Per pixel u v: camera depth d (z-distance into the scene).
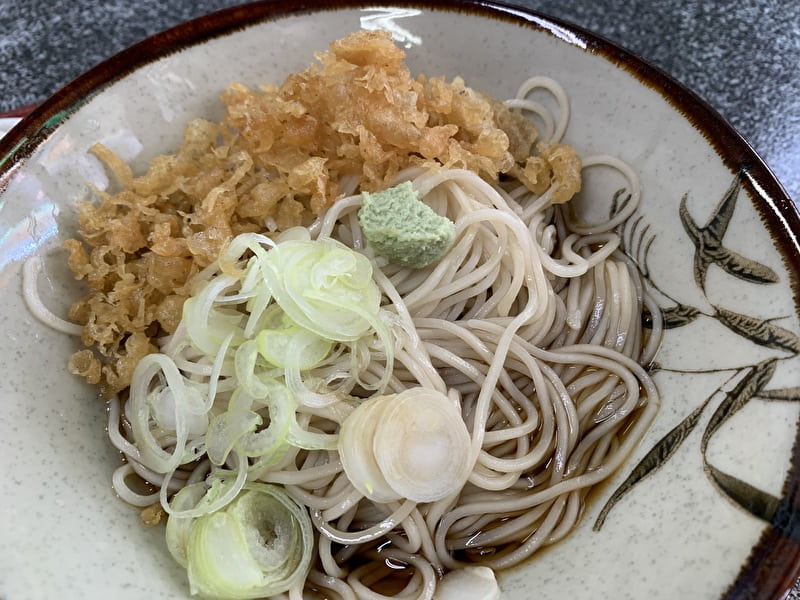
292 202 0.17
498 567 0.15
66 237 0.16
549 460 0.16
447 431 0.14
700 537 0.12
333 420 0.15
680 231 0.16
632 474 0.14
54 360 0.15
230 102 0.18
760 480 0.12
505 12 0.18
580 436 0.16
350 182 0.17
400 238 0.15
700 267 0.15
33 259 0.15
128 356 0.16
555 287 0.18
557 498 0.15
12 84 0.23
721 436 0.13
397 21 0.18
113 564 0.13
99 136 0.17
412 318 0.16
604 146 0.18
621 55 0.17
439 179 0.17
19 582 0.12
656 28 0.24
